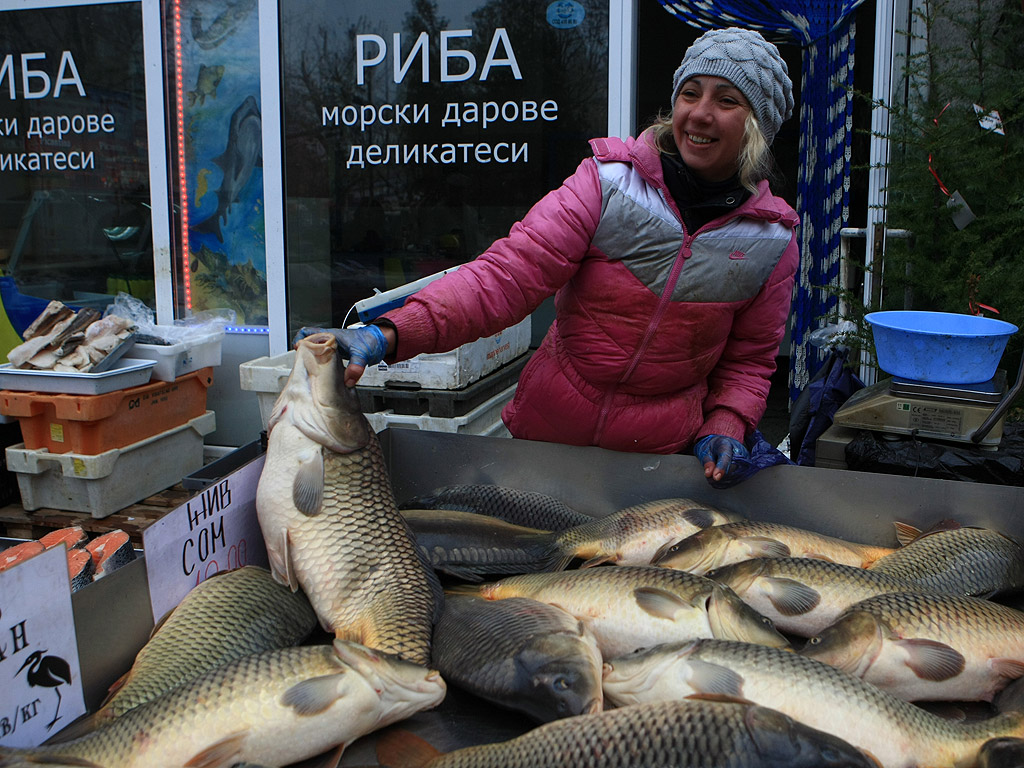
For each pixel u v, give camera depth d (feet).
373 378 12.88
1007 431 10.25
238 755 4.69
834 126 14.76
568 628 5.49
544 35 15.02
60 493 13.71
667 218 7.54
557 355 8.66
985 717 5.72
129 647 5.79
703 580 6.07
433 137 15.74
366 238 16.28
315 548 6.34
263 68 15.84
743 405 8.68
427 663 5.61
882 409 10.01
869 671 5.67
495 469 8.87
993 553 7.07
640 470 8.49
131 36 16.29
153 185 16.62
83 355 13.44
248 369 13.37
